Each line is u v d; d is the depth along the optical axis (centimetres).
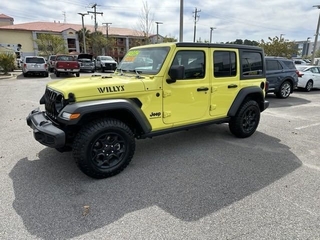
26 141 459
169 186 312
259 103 527
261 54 502
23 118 623
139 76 367
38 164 366
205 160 394
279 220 246
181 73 338
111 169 330
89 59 2327
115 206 268
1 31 4109
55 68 1806
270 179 332
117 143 335
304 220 246
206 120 427
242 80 469
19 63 2566
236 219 248
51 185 309
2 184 308
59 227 234
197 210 262
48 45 3888
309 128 588
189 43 377
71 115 284
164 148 446
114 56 5150
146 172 350
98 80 344
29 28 4366
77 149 303
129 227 235
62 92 298
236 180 329
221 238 221
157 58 371
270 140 495
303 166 374
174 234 226
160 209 264
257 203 276
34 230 229
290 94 1151
